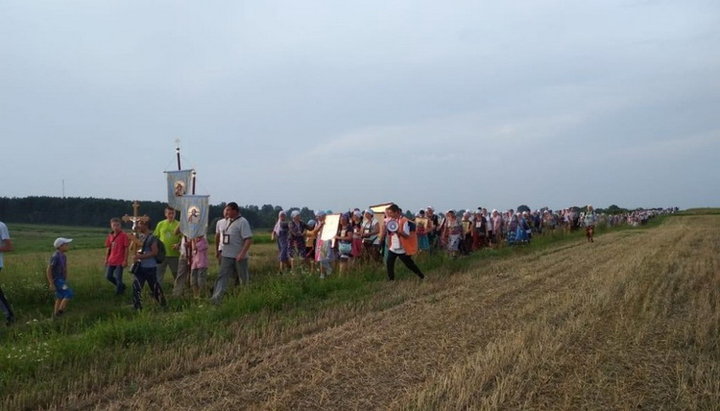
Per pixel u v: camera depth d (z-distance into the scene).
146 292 12.66
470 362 6.65
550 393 5.75
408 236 13.83
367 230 16.91
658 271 14.22
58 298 10.67
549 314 9.22
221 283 11.12
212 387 6.03
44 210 68.00
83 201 70.12
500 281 13.17
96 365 6.81
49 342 7.51
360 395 5.77
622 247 22.69
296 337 8.15
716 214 93.88
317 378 6.21
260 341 7.84
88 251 28.19
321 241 14.67
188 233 12.35
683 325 8.41
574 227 37.94
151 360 6.86
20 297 12.25
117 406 5.53
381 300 10.81
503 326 8.48
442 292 11.73
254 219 65.94
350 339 7.93
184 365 6.73
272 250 26.02
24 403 5.60
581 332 8.02
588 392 5.78
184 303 11.13
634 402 5.53
